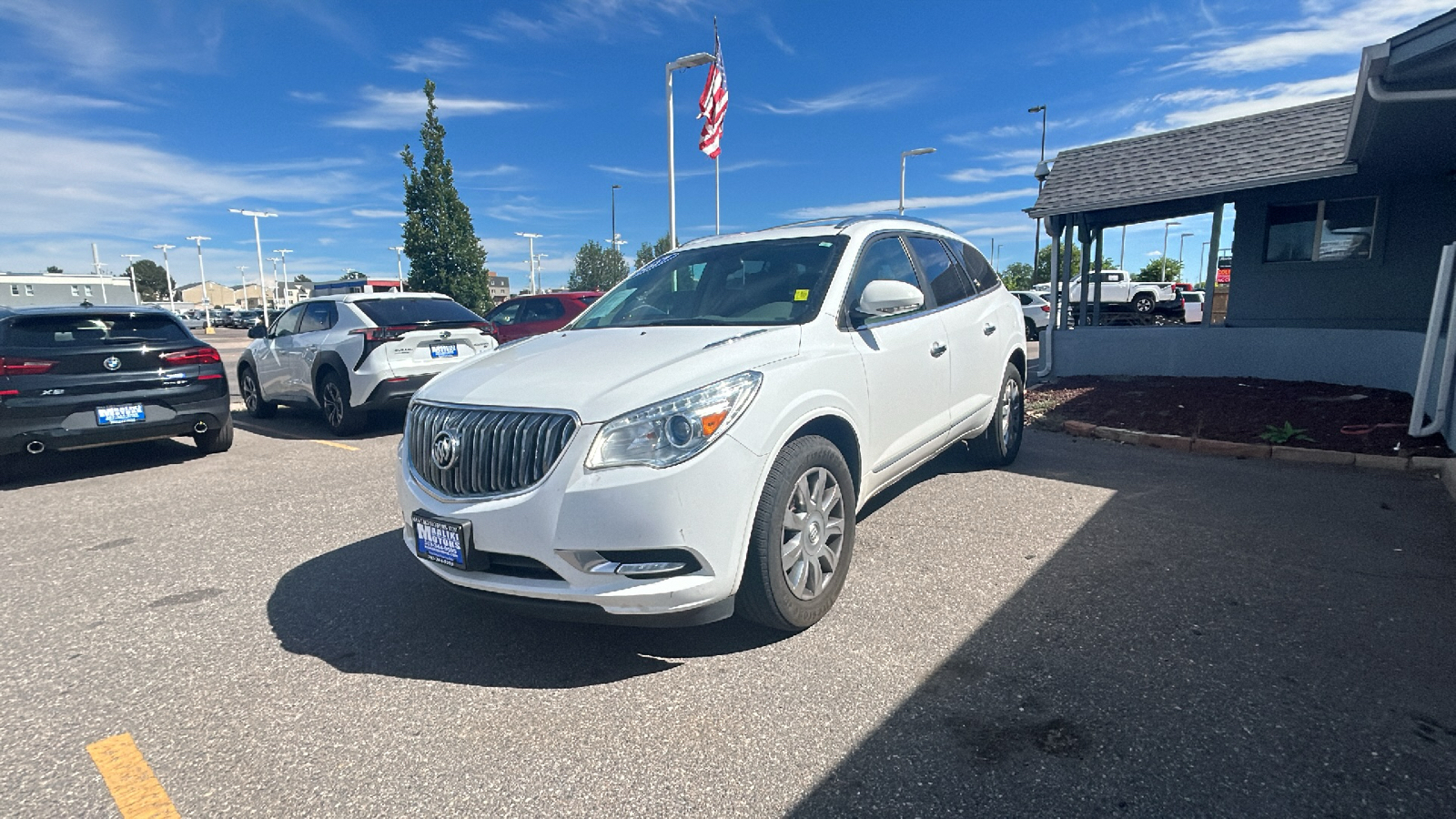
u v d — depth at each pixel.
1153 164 11.82
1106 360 11.23
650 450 2.76
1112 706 2.62
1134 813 2.11
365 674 3.04
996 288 5.76
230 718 2.75
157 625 3.54
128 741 2.62
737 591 2.95
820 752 2.45
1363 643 3.00
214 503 5.66
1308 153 9.99
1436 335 5.93
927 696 2.74
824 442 3.29
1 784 2.40
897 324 4.09
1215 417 7.37
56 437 6.32
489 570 2.96
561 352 3.51
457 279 27.80
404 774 2.40
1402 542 4.10
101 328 6.73
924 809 2.16
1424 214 9.91
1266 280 11.26
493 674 3.02
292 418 10.26
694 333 3.51
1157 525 4.50
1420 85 6.16
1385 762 2.29
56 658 3.24
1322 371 9.03
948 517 4.75
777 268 4.02
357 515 5.25
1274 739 2.41
